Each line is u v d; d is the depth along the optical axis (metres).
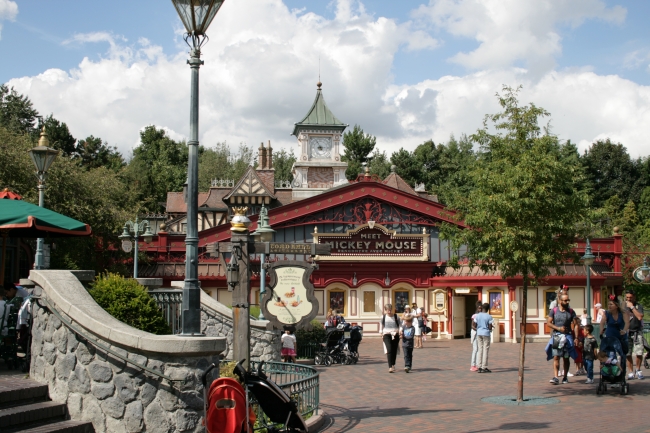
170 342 8.06
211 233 36.28
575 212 14.00
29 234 14.77
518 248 13.81
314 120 67.75
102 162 82.00
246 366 11.15
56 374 8.91
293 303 11.68
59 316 8.81
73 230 13.10
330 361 22.05
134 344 8.20
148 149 93.56
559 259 14.34
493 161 14.45
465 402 13.28
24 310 10.33
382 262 36.00
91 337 8.55
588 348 15.54
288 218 36.25
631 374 16.02
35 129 72.19
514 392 14.57
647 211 64.69
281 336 20.09
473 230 14.77
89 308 8.85
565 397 13.65
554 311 15.84
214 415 7.34
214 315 18.12
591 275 33.72
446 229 15.48
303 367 11.88
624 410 11.95
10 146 27.42
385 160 87.19
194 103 8.98
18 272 24.06
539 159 13.73
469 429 10.49
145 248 35.44
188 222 8.80
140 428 8.24
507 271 14.35
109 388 8.43
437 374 18.50
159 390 8.21
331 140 68.12
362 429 10.61
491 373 18.47
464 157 79.12
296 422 8.25
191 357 8.20
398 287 36.31
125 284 12.03
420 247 36.31
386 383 16.67
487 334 18.84
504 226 13.83
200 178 83.56
